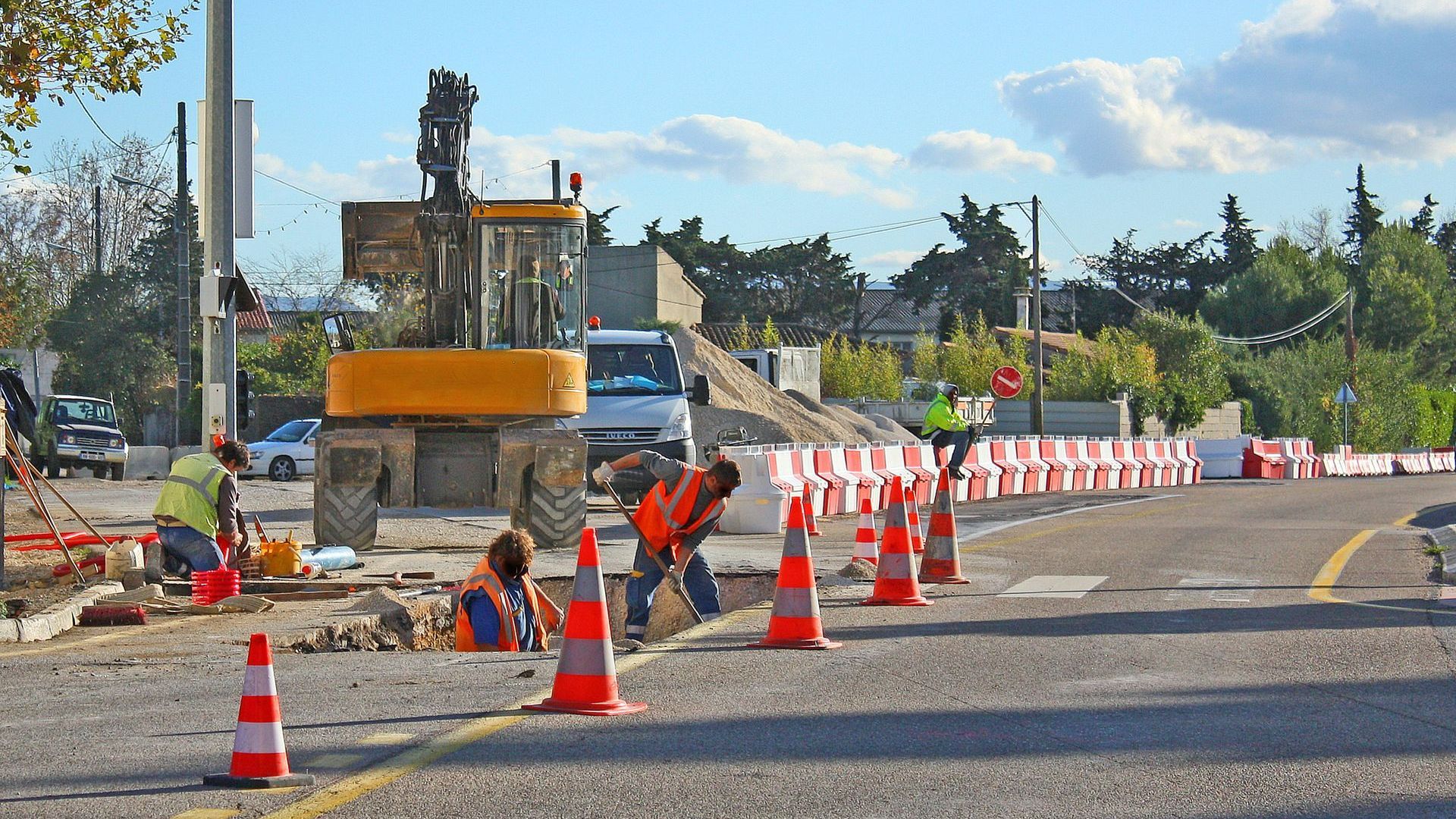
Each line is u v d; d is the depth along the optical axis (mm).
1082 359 70062
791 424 48125
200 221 21484
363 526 19422
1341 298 95750
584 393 20531
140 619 13000
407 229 21625
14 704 9062
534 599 12906
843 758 7555
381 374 19656
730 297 109938
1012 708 8945
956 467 32094
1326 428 79375
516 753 7566
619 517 26109
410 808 6469
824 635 12070
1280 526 24188
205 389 21094
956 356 73625
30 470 15797
